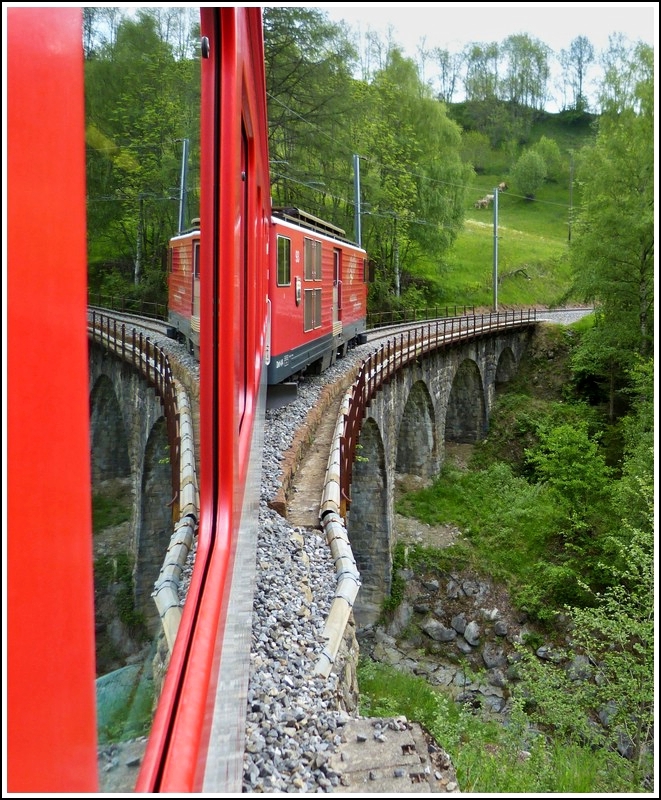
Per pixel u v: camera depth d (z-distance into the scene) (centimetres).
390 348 2689
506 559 3022
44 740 109
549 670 1585
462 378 4250
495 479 3634
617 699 1412
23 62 103
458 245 7012
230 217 355
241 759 435
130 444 185
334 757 567
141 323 198
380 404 2389
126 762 161
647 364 3100
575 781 951
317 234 1803
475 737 1035
